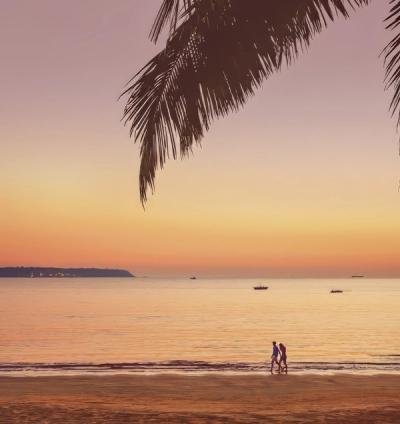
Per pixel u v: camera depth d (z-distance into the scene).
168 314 128.62
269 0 4.35
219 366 36.72
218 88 4.45
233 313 134.88
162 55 4.41
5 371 34.31
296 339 70.81
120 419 9.51
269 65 4.47
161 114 4.49
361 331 83.62
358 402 15.92
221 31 4.37
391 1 3.82
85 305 173.12
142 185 4.61
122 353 54.81
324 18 4.58
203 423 9.18
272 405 14.91
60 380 25.36
